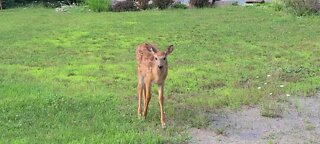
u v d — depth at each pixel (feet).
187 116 27.22
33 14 75.36
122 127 24.82
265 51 45.34
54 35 54.75
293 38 51.31
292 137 24.84
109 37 53.26
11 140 22.66
